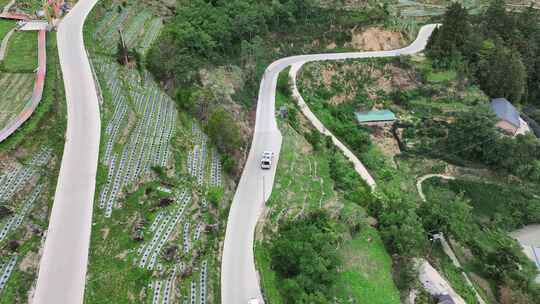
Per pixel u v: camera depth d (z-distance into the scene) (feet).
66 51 153.79
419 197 166.71
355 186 143.64
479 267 136.98
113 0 197.77
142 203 107.65
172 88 157.99
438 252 138.62
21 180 102.68
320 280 101.76
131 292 88.69
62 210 101.14
